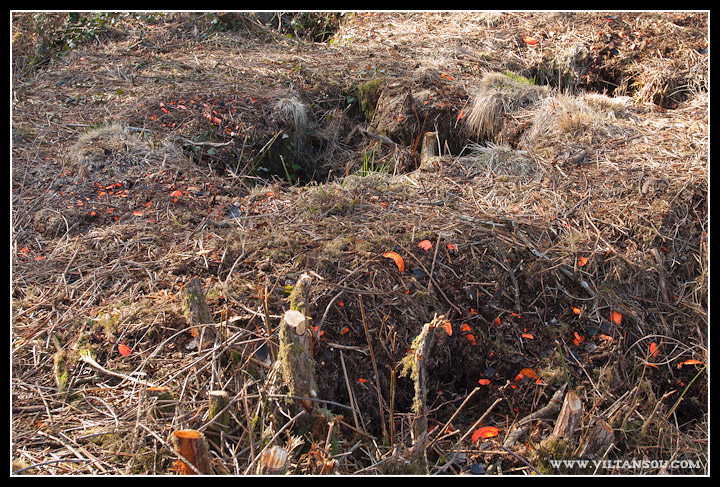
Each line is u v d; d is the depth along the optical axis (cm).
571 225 329
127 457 209
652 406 265
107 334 248
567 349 279
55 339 252
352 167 462
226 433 219
